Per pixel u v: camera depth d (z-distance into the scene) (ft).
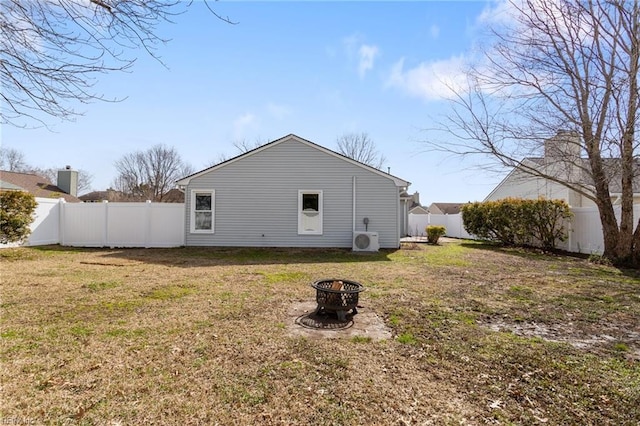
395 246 44.24
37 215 42.06
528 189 65.62
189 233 44.34
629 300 19.26
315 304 17.85
